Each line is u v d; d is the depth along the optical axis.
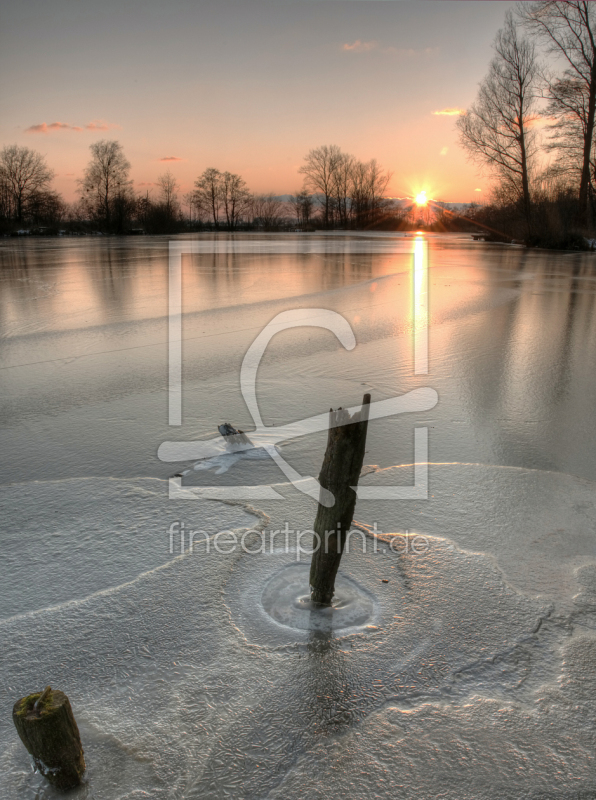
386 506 4.37
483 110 39.72
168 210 79.81
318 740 2.38
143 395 7.30
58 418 6.46
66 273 22.91
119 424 6.27
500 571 3.54
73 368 8.64
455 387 7.62
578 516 4.23
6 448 5.62
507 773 2.25
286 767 2.27
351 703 2.56
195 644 2.92
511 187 41.25
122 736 2.41
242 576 3.50
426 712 2.52
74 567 3.61
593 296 16.09
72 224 77.75
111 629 3.04
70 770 2.16
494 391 7.45
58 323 12.30
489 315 13.09
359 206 105.38
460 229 101.06
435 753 2.33
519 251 36.66
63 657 2.84
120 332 11.34
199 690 2.63
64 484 4.82
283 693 2.61
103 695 2.62
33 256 32.81
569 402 7.01
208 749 2.35
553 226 38.25
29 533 4.02
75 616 3.14
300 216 107.38
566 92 35.62
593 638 2.97
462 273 22.73
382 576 3.48
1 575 3.53
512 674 2.74
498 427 6.16
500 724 2.46
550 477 4.90
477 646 2.91
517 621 3.10
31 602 3.27
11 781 2.22
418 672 2.73
